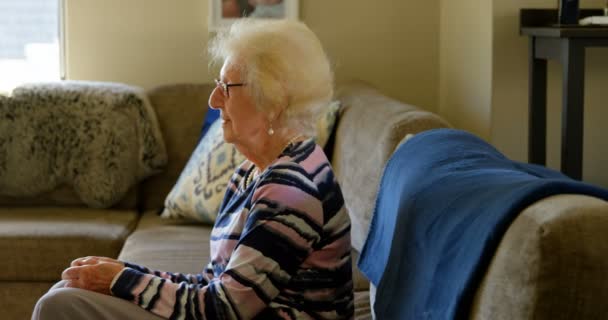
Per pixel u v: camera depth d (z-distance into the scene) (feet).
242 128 5.50
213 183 9.75
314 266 5.22
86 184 10.77
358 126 8.57
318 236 5.15
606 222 3.64
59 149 10.84
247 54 5.41
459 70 11.39
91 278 5.21
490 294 3.91
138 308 5.11
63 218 10.21
